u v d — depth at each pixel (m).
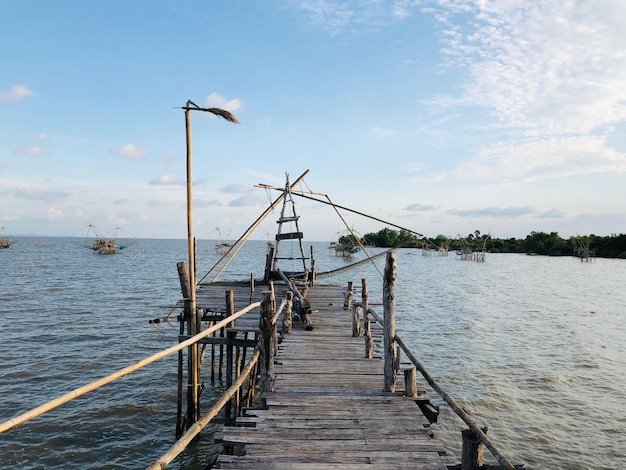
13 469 10.21
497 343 22.48
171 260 96.81
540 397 14.86
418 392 8.13
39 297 36.31
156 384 15.81
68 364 17.89
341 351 11.09
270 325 8.06
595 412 13.67
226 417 12.00
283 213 22.02
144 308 31.97
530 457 10.94
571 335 24.48
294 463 5.45
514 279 60.53
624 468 10.47
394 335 8.12
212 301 16.64
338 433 6.32
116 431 12.21
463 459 4.75
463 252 117.94
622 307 35.31
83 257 100.88
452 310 33.31
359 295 36.53
